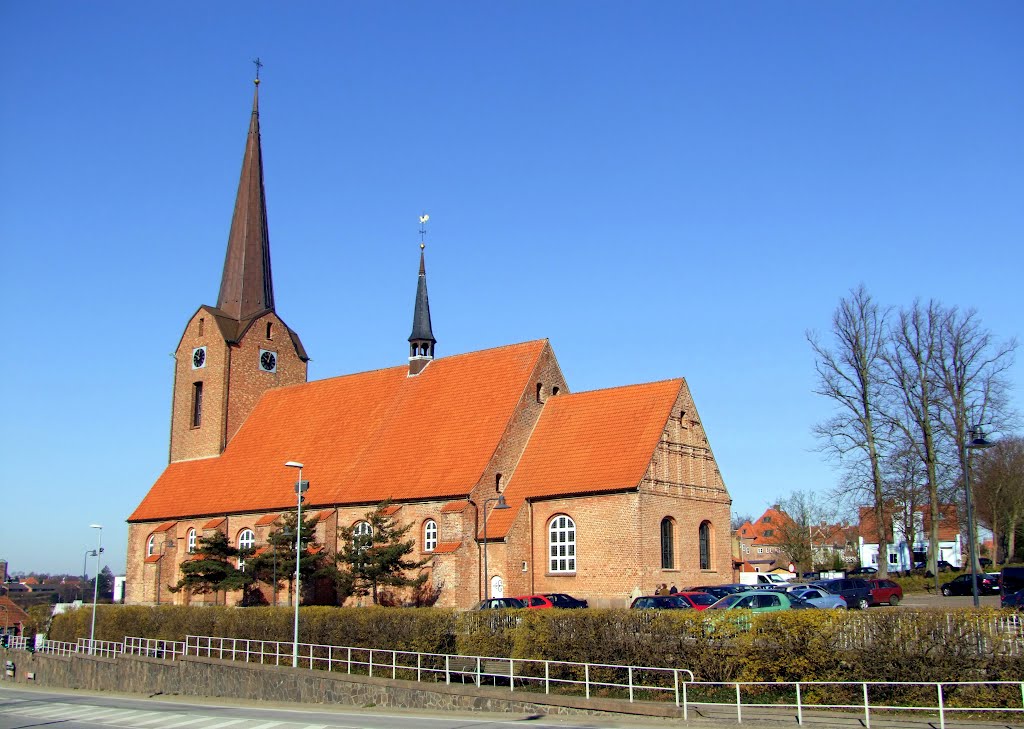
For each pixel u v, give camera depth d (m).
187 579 58.91
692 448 59.38
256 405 80.94
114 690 51.34
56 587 188.88
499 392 63.72
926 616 26.80
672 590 53.66
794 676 28.33
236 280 82.88
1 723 33.34
